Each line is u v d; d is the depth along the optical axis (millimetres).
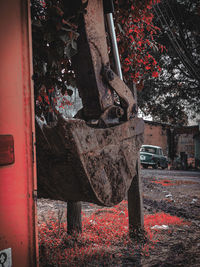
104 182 2324
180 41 16469
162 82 18078
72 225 4359
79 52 2650
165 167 25266
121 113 2824
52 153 2105
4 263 1538
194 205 7996
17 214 1632
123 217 5902
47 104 3375
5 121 1587
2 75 1589
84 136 2090
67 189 2320
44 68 3088
